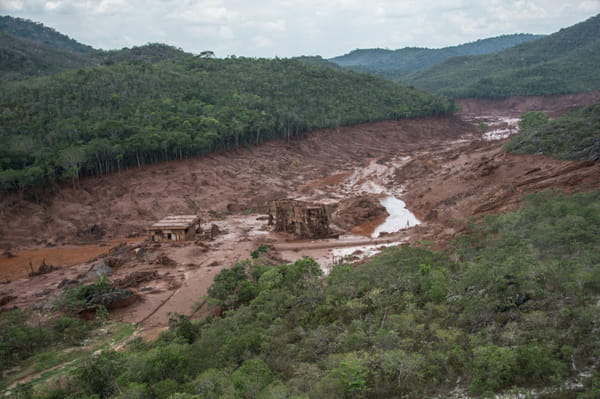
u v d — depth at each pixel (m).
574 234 48.34
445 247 62.47
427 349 29.36
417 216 94.81
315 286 49.00
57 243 82.19
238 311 43.56
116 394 29.20
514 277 37.25
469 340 29.88
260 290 50.62
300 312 42.12
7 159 91.94
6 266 70.75
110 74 159.88
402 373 26.25
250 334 35.91
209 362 32.66
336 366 28.33
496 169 94.88
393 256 55.31
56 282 61.91
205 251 73.75
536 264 39.44
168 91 160.75
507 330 29.08
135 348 38.97
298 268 54.75
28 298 55.97
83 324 46.81
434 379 25.30
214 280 54.22
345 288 46.03
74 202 93.81
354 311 39.44
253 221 95.50
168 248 74.38
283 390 25.36
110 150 103.81
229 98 172.50
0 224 82.06
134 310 51.25
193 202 102.62
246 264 61.28
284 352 33.44
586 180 73.69
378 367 27.25
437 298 39.22
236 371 29.08
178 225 80.25
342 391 25.11
